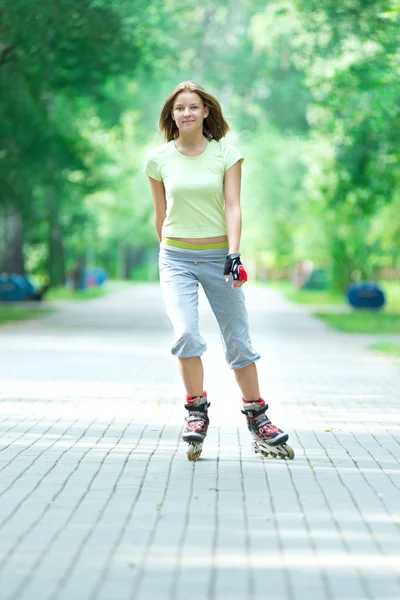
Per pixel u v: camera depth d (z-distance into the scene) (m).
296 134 88.25
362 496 10.77
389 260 78.94
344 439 14.81
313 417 17.38
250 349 12.97
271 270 137.75
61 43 41.09
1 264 80.38
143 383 22.69
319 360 29.70
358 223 75.06
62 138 50.09
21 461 12.73
